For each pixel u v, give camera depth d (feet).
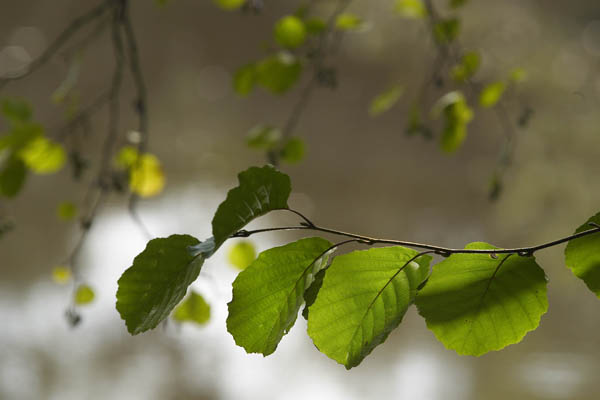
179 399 21.86
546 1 48.83
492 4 20.54
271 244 41.93
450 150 6.34
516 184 27.32
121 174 7.36
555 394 23.32
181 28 96.58
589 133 24.52
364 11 19.03
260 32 96.53
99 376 23.68
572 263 3.56
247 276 3.47
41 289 33.68
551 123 24.26
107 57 81.56
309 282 3.47
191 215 53.01
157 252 3.34
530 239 28.40
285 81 6.30
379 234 52.80
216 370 24.80
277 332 3.46
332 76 6.85
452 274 3.52
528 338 29.55
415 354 27.76
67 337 27.35
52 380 23.09
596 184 26.37
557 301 31.76
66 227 48.67
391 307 3.48
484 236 51.08
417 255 3.49
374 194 70.28
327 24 6.69
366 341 3.46
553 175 26.55
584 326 30.32
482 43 19.06
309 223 3.44
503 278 3.52
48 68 72.02
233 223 3.35
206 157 81.46
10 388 22.24
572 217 26.91
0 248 42.09
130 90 82.79
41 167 6.63
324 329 3.47
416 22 16.44
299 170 81.87
